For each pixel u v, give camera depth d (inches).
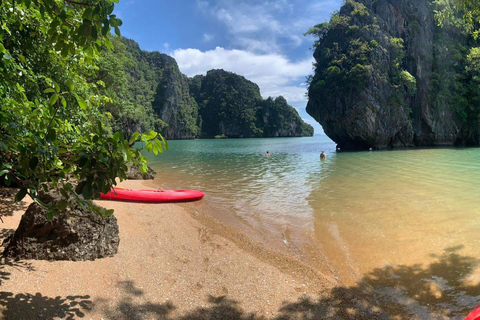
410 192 415.5
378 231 257.1
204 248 219.5
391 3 2037.4
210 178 574.9
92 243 172.6
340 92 1849.2
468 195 387.2
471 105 1911.9
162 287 157.4
